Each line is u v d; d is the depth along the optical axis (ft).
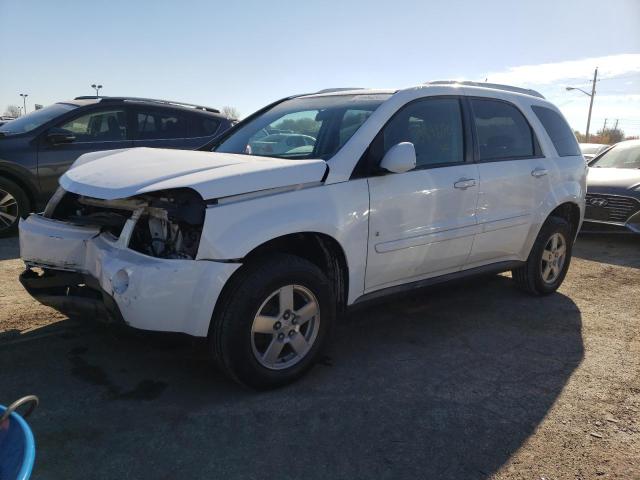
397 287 12.85
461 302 16.56
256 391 10.57
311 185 10.77
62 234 11.01
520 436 9.44
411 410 10.13
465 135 14.03
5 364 11.30
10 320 13.52
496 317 15.35
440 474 8.34
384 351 12.77
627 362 12.60
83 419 9.41
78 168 11.96
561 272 17.62
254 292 9.84
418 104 13.07
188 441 8.91
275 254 10.51
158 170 10.43
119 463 8.29
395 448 8.95
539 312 15.90
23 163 22.06
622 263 22.39
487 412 10.17
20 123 24.02
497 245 14.89
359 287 11.84
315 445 8.94
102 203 10.92
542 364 12.35
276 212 10.11
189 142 26.05
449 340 13.56
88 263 10.61
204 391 10.55
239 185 9.80
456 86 14.30
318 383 11.06
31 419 9.32
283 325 10.50
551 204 16.19
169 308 9.32
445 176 13.08
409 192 12.25
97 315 10.12
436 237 12.98
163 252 9.87
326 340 11.32
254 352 10.12
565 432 9.61
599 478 8.40
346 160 11.37
